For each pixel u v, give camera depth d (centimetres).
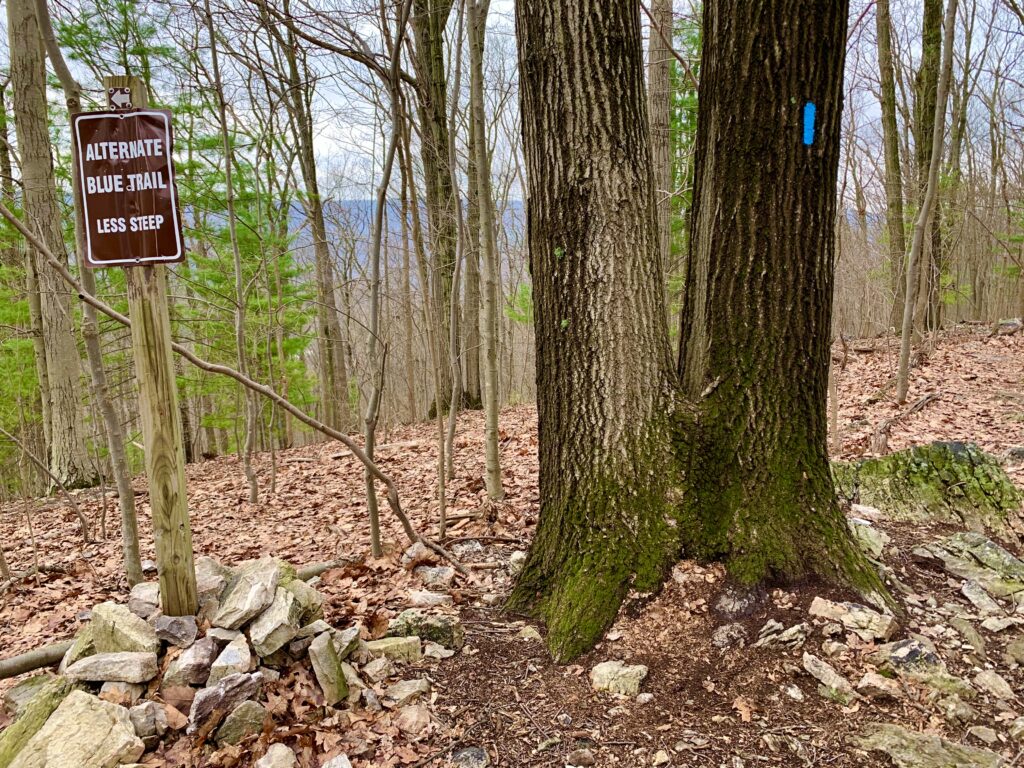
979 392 784
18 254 945
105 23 859
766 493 277
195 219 963
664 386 292
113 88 219
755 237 274
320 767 214
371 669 262
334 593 344
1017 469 484
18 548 518
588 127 276
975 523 373
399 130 356
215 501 646
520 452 686
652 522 281
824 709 226
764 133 266
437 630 287
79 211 300
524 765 214
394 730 231
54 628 348
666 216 835
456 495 539
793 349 278
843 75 267
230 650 235
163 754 211
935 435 619
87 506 653
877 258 1656
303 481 705
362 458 346
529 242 311
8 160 895
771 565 269
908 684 232
